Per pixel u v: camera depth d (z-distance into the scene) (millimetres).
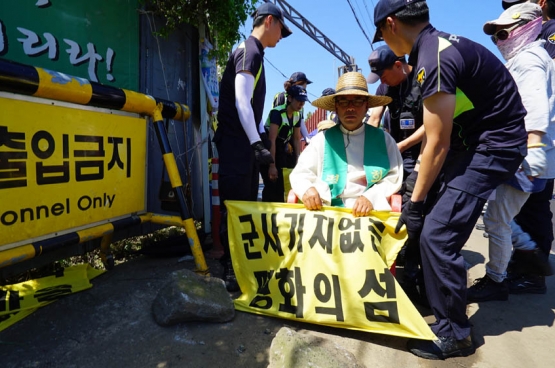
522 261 2734
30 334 1958
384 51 2844
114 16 2918
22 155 2002
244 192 2721
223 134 2713
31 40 2342
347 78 2414
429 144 1812
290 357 1651
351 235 2158
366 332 2127
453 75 1742
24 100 1987
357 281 2078
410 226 1997
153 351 1874
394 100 3154
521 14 2408
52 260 2549
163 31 3268
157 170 3354
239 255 2424
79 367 1736
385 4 1938
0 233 1923
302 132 5707
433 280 1952
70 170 2268
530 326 2285
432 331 1949
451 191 1948
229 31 3496
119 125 2590
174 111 3072
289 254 2279
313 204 2283
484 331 2217
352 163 2486
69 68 2594
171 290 2121
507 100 1896
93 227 2449
